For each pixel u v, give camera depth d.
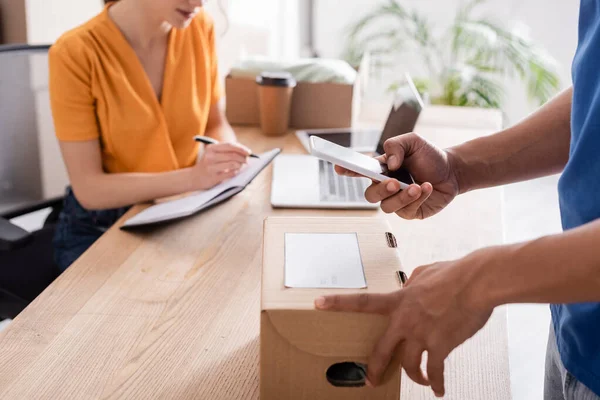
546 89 3.11
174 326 1.01
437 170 1.04
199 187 1.48
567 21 3.48
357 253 0.87
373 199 1.02
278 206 1.42
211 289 1.12
